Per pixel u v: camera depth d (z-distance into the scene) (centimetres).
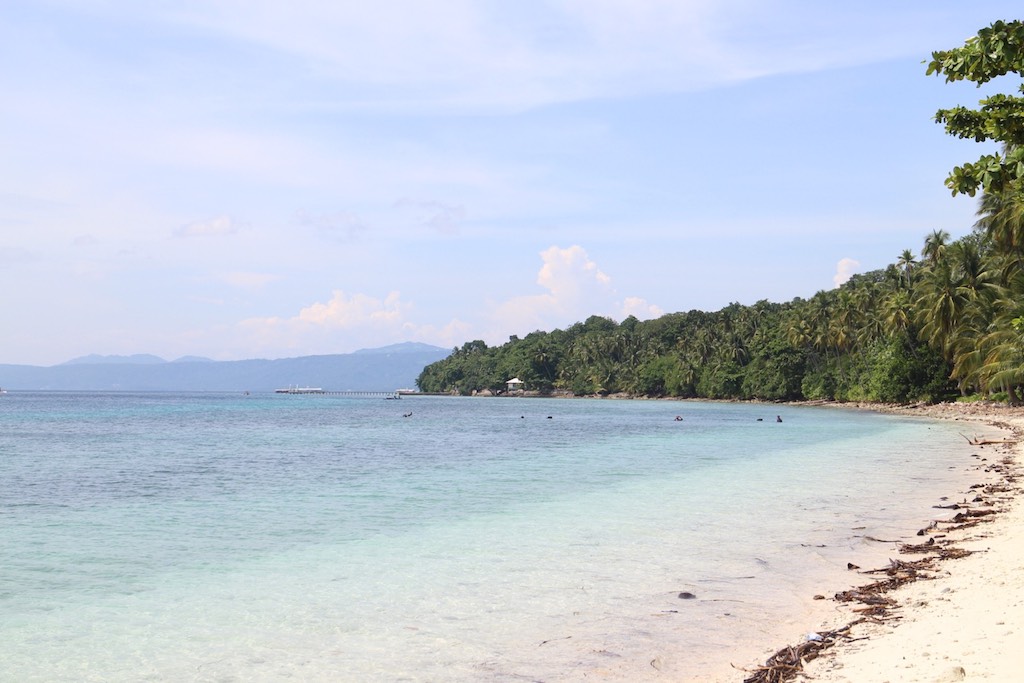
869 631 1108
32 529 2112
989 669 880
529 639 1144
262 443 5628
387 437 6347
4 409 13938
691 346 18225
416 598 1373
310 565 1647
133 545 1886
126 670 1028
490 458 4322
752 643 1109
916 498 2552
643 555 1705
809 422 8244
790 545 1795
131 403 18838
